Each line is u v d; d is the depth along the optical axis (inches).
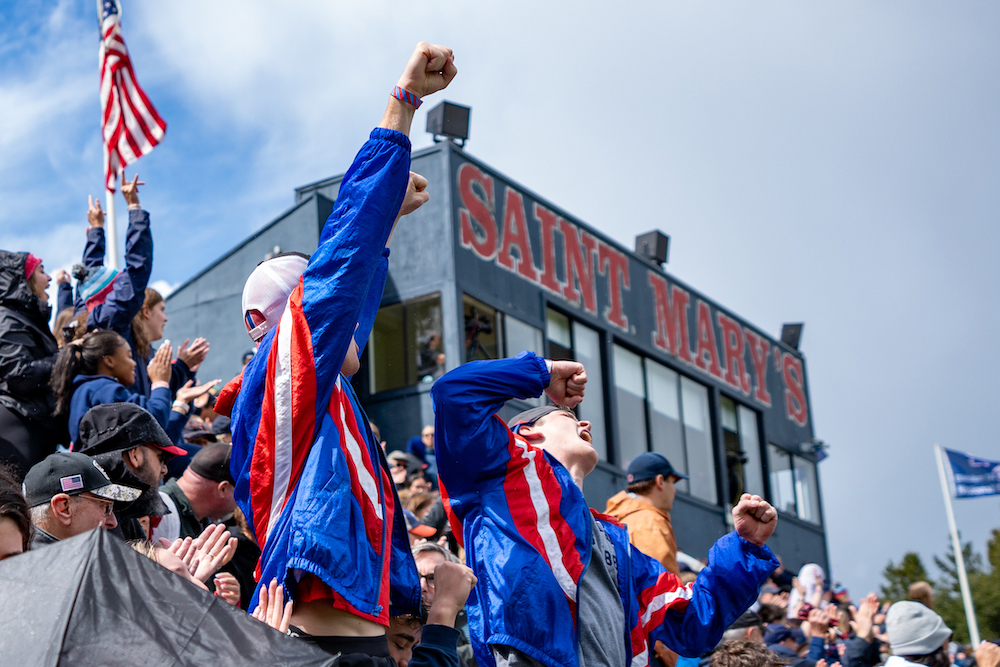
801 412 1053.2
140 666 78.5
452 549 277.9
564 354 767.1
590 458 146.4
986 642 275.0
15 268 223.3
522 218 761.6
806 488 1019.9
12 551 104.9
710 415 908.6
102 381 209.6
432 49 116.6
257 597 103.7
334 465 106.0
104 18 452.4
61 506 139.0
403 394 687.7
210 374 743.7
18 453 208.2
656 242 925.8
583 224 818.2
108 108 448.1
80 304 255.4
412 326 697.0
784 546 946.7
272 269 119.6
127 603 81.2
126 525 160.9
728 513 881.5
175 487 197.6
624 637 136.5
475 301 702.5
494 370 136.9
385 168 113.0
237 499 113.4
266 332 117.6
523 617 126.0
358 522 105.7
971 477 966.4
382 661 105.4
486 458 133.6
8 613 79.0
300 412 106.1
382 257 123.0
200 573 149.0
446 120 724.0
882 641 298.8
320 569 100.3
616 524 149.3
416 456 492.1
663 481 232.5
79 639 77.7
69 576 80.5
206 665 81.1
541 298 756.6
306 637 103.5
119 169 446.3
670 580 151.6
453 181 711.1
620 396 804.6
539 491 135.3
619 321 825.5
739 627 246.2
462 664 201.8
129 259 241.8
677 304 904.3
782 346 1054.4
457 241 700.7
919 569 1354.6
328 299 108.1
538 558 129.6
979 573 1302.9
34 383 211.8
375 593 104.5
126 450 166.2
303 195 779.4
